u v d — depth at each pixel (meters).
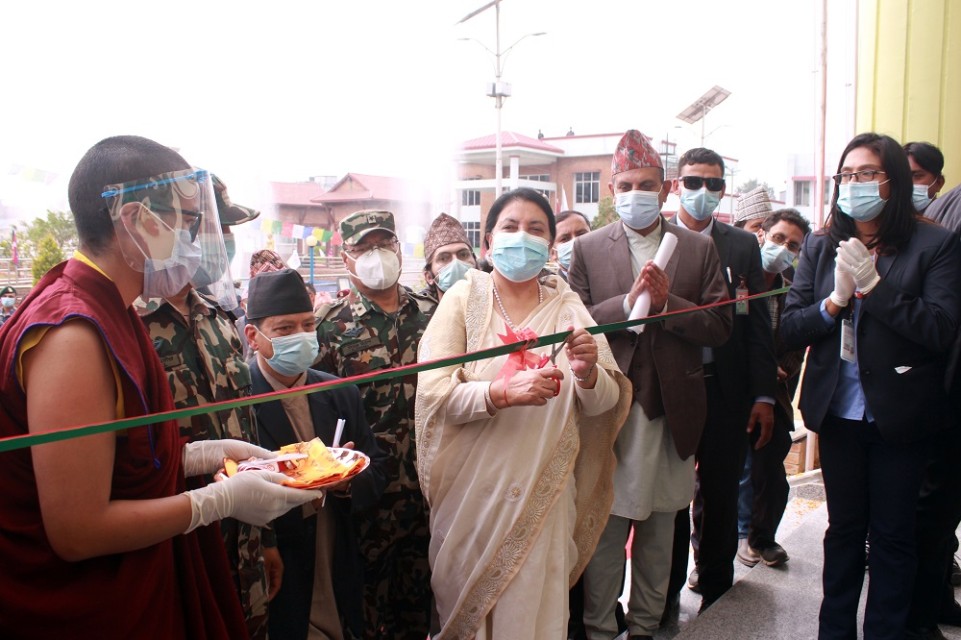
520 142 23.48
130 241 1.35
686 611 3.30
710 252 2.88
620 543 2.69
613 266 2.85
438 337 2.22
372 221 2.75
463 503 2.10
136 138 1.41
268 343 2.22
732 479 3.09
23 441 1.07
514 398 1.95
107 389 1.28
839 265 2.42
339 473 1.63
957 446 2.57
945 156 4.61
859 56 4.93
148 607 1.36
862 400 2.48
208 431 1.91
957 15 4.45
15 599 1.23
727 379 3.06
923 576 2.70
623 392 2.33
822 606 2.60
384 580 2.69
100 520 1.23
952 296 2.37
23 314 1.29
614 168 2.84
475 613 2.07
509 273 2.24
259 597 1.94
